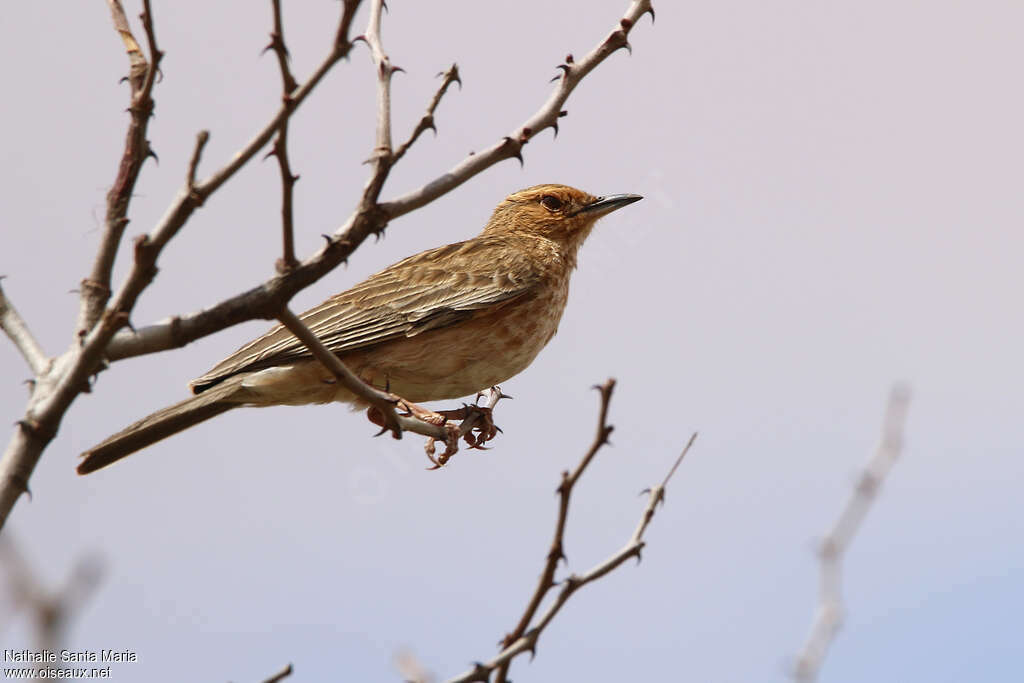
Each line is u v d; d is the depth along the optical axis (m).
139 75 8.46
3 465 7.39
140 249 7.08
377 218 7.83
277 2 7.04
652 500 8.02
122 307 7.22
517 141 8.44
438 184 8.13
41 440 7.46
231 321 7.77
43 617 4.68
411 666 8.03
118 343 7.69
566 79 8.74
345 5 7.02
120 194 7.96
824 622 8.13
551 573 7.64
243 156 7.17
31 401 7.57
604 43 8.88
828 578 8.35
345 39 7.12
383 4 8.76
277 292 7.73
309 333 8.05
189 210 7.08
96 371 7.71
